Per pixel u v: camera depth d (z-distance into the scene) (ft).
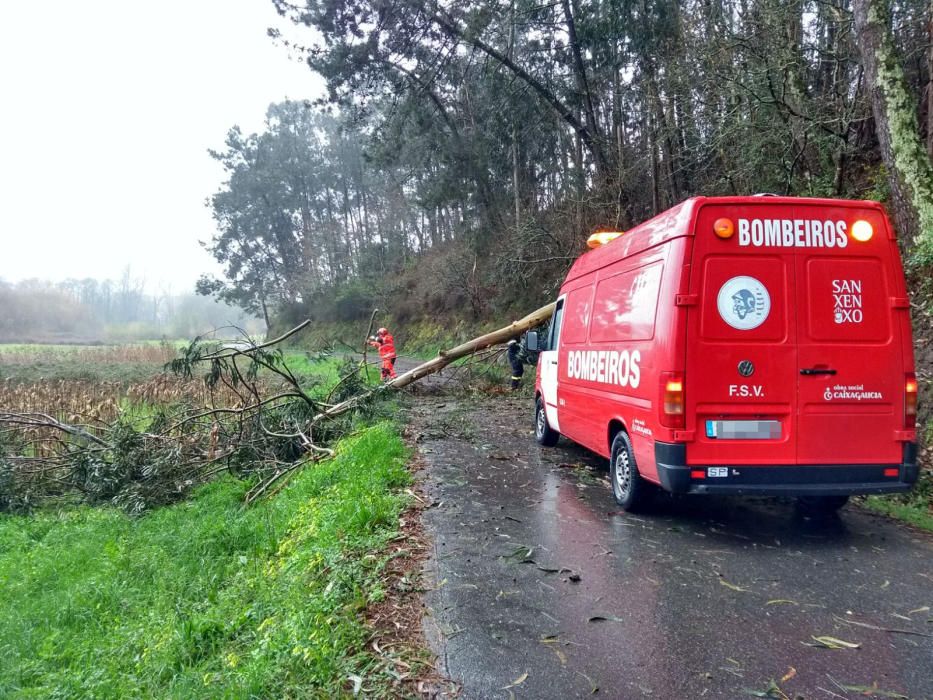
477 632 12.14
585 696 10.06
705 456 16.60
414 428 34.76
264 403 35.53
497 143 87.66
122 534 27.58
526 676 10.63
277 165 188.14
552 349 29.19
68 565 24.09
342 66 76.79
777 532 18.22
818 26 50.24
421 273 118.83
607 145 68.95
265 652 11.62
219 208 189.78
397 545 16.70
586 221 68.74
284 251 192.95
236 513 27.45
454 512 19.62
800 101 42.83
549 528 18.25
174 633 14.49
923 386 27.86
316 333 157.58
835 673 10.77
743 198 16.87
